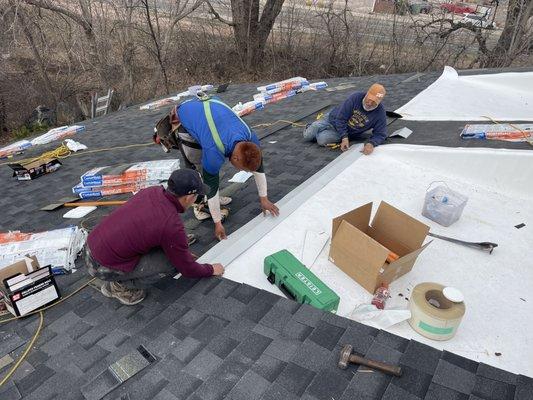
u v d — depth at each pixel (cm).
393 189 358
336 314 225
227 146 237
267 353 200
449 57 1309
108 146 593
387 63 1395
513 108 567
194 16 1491
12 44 1207
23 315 248
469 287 254
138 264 226
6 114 1309
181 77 1503
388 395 174
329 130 445
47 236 304
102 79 1308
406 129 454
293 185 369
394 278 254
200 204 327
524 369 201
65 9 1203
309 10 1538
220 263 269
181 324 227
